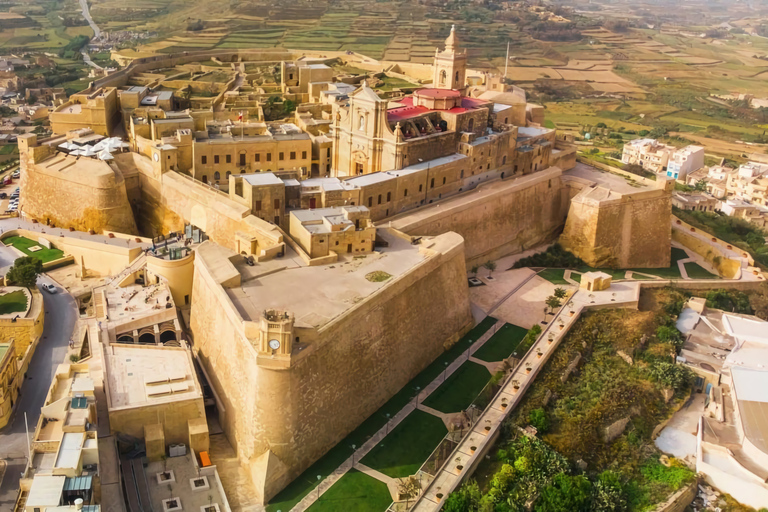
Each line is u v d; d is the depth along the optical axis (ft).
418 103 541.75
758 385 389.60
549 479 314.35
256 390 308.60
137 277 421.18
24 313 377.30
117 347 353.72
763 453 339.36
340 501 303.27
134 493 295.28
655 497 328.49
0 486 286.46
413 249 413.80
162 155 484.33
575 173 612.70
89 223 478.59
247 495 306.55
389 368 368.27
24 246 469.16
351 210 409.90
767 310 505.25
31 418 327.06
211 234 447.83
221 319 348.79
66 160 494.59
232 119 587.27
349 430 344.69
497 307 458.50
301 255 394.73
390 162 484.33
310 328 314.14
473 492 297.74
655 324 446.19
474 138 529.86
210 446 332.19
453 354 408.67
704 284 507.30
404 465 324.80
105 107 563.07
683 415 390.21
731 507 330.75
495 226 520.83
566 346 406.00
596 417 357.61
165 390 322.14
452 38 607.37
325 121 563.07
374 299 351.25
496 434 336.08
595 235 536.01
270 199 426.10
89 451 282.15
